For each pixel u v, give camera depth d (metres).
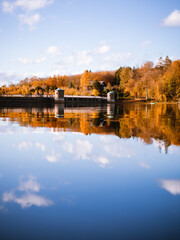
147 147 6.55
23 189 3.59
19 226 2.60
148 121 13.95
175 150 6.23
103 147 6.52
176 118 16.09
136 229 2.54
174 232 2.48
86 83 92.56
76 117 16.98
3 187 3.67
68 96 62.84
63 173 4.35
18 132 9.18
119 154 5.78
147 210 2.94
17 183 3.85
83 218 2.75
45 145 6.75
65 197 3.31
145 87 81.69
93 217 2.77
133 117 17.03
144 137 8.14
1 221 2.69
